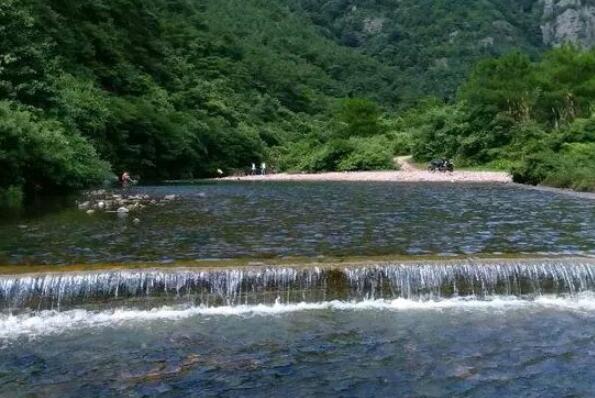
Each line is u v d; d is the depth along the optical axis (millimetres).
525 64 67000
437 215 20266
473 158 58250
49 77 31266
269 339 9328
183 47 100000
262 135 81625
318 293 11445
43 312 10672
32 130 24562
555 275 11867
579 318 10398
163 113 55719
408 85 161000
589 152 39000
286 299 11383
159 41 76938
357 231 16578
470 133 59469
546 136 50000
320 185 39219
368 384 7629
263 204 24531
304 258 12383
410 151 69375
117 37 61062
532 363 8289
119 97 51438
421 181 42688
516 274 11805
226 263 11828
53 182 27938
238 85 99812
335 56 166750
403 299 11578
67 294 10797
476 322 10180
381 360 8430
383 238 15344
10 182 24906
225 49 112062
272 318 10445
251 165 68562
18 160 24281
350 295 11539
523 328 9836
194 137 56938
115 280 10906
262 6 185500
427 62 185500
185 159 55938
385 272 11609
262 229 16953
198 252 13320
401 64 187750
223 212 21312
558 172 35094
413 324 10070
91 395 7312
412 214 20625
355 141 65312
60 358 8547
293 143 81125
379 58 192000
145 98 58531
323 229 16969
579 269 11914
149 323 10172
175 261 12188
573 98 58719
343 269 11539
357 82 154125
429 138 64125
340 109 96438
